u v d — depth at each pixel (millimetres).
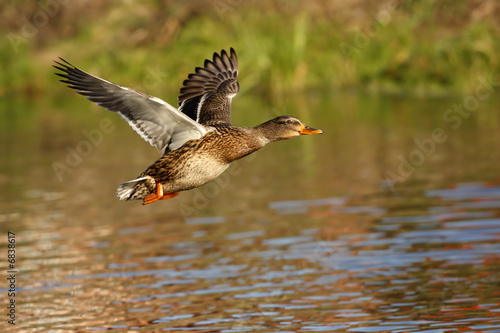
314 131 9703
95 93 8602
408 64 27719
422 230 13664
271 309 10672
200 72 10578
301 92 27750
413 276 11695
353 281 11609
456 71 26688
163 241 13828
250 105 25234
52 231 14531
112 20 33125
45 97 30641
